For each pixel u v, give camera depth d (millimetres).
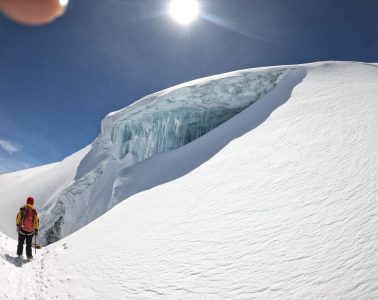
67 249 6516
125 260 4480
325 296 2236
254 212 4520
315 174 4977
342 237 2939
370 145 5145
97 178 24094
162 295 3133
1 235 9219
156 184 11594
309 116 8891
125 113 22812
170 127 20984
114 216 8023
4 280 4262
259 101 15820
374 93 8812
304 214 3797
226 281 3000
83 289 3893
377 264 2334
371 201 3373
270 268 2938
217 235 4230
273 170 6062
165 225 5469
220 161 8898
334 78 13680
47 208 28062
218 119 20047
